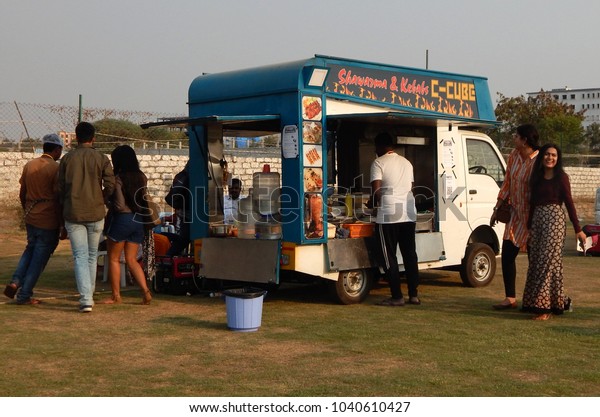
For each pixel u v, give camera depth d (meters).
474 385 5.16
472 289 9.64
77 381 5.27
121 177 8.23
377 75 8.76
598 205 14.01
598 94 151.12
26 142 17.28
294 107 7.98
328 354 6.05
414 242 8.42
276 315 7.78
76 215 7.80
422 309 8.13
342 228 8.41
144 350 6.19
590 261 12.44
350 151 9.88
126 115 15.73
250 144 16.28
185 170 9.34
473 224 9.88
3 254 13.29
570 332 6.86
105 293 9.08
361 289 8.59
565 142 33.97
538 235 7.52
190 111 9.11
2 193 17.20
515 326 7.16
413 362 5.79
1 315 7.70
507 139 25.55
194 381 5.27
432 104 9.42
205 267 8.70
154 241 9.26
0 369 5.58
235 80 8.62
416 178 9.64
